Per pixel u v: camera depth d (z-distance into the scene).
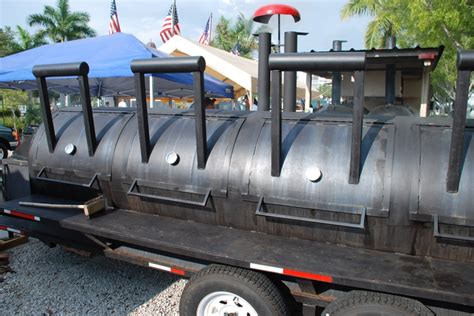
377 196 2.26
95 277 3.71
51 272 3.80
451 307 2.05
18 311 3.11
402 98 5.45
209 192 2.69
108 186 3.16
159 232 2.69
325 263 2.21
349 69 2.13
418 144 2.31
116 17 13.95
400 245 2.29
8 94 20.72
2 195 4.14
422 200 2.18
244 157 2.64
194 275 2.49
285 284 2.44
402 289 1.94
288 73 3.76
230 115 3.00
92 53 8.07
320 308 2.46
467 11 7.91
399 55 4.63
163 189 2.88
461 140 2.03
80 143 3.35
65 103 12.02
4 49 27.75
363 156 2.37
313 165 2.44
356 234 2.36
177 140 2.94
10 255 4.17
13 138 14.57
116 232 2.69
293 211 2.47
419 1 8.20
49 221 3.03
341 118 2.64
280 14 4.00
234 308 2.43
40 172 3.49
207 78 10.20
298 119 2.73
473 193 2.10
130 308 3.18
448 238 2.12
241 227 2.71
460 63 1.90
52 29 27.75
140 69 2.71
